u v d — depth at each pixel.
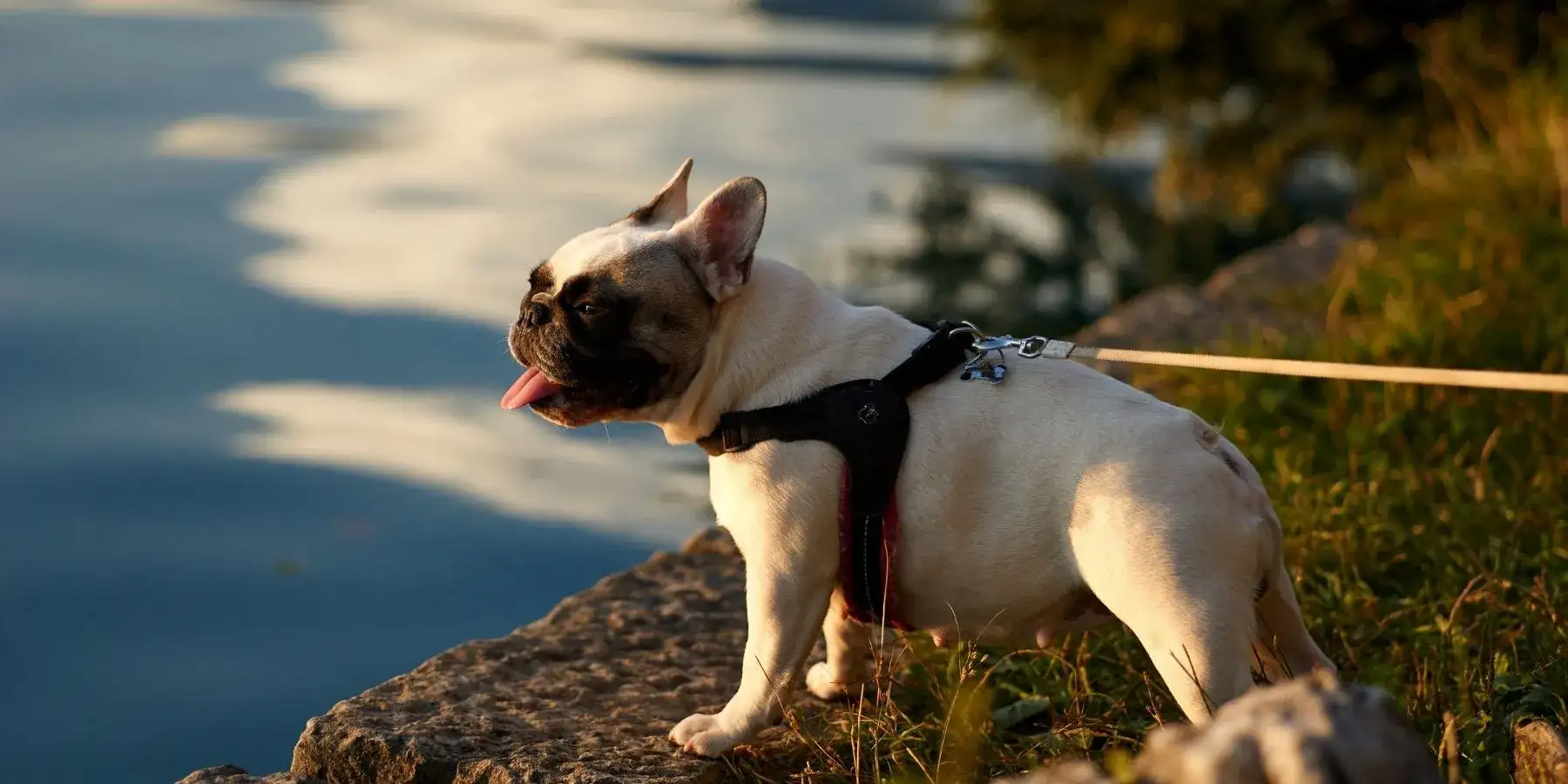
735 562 4.87
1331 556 4.55
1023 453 3.25
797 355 3.41
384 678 4.99
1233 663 3.06
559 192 11.48
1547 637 3.87
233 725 4.73
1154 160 13.36
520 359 3.45
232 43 17.72
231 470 6.70
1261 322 7.00
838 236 10.67
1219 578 3.09
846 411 3.31
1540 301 6.33
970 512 3.27
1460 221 7.59
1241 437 5.49
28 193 10.92
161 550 5.94
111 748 4.57
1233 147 11.72
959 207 11.61
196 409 7.34
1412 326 6.14
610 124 14.28
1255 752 1.94
